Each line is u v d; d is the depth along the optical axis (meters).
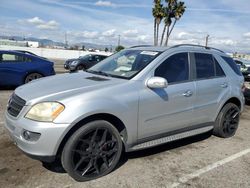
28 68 10.75
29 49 51.62
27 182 3.70
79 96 3.69
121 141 4.07
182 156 4.84
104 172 3.95
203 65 5.31
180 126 4.84
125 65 4.76
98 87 3.96
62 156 3.67
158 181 3.93
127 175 4.04
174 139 4.80
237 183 4.00
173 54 4.82
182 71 4.88
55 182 3.74
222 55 5.90
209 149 5.24
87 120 3.75
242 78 6.20
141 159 4.60
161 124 4.50
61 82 4.25
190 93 4.85
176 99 4.62
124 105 3.98
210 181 4.02
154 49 4.98
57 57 54.34
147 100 4.23
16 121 3.68
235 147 5.43
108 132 3.91
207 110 5.28
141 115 4.20
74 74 4.85
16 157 4.39
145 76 4.32
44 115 3.52
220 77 5.59
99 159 3.95
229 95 5.67
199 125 5.24
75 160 3.71
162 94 4.42
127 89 4.09
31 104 3.63
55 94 3.73
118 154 4.04
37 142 3.48
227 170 4.39
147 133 4.36
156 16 37.34
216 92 5.41
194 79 5.04
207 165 4.54
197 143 5.53
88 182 3.79
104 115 3.89
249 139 5.98
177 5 36.97
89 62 21.33
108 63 5.18
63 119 3.51
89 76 4.57
